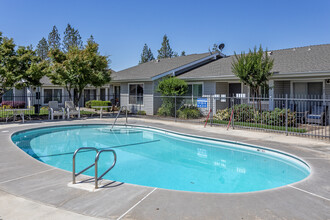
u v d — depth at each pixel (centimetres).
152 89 1756
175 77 1650
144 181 588
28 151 862
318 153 696
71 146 944
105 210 351
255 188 545
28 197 395
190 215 338
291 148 759
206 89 1636
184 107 1638
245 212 348
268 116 1180
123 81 1978
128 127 1341
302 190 432
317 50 1473
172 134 1118
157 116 1698
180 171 666
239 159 775
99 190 424
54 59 1742
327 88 1298
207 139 964
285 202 382
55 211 349
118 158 790
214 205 369
